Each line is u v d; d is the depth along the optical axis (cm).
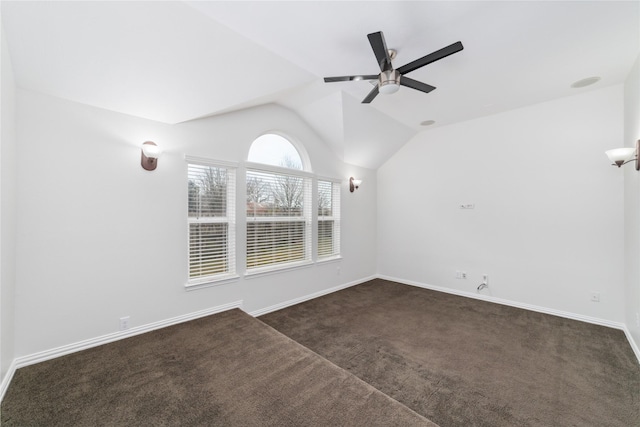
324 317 348
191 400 171
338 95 335
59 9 159
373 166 533
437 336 295
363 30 212
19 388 180
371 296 435
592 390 204
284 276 386
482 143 415
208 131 306
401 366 237
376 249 552
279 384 188
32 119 207
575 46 237
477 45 234
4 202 171
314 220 430
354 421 155
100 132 239
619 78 296
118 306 249
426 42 229
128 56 198
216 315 307
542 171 362
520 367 235
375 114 393
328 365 211
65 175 222
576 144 337
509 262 391
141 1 166
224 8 182
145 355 223
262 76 261
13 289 197
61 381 188
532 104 366
